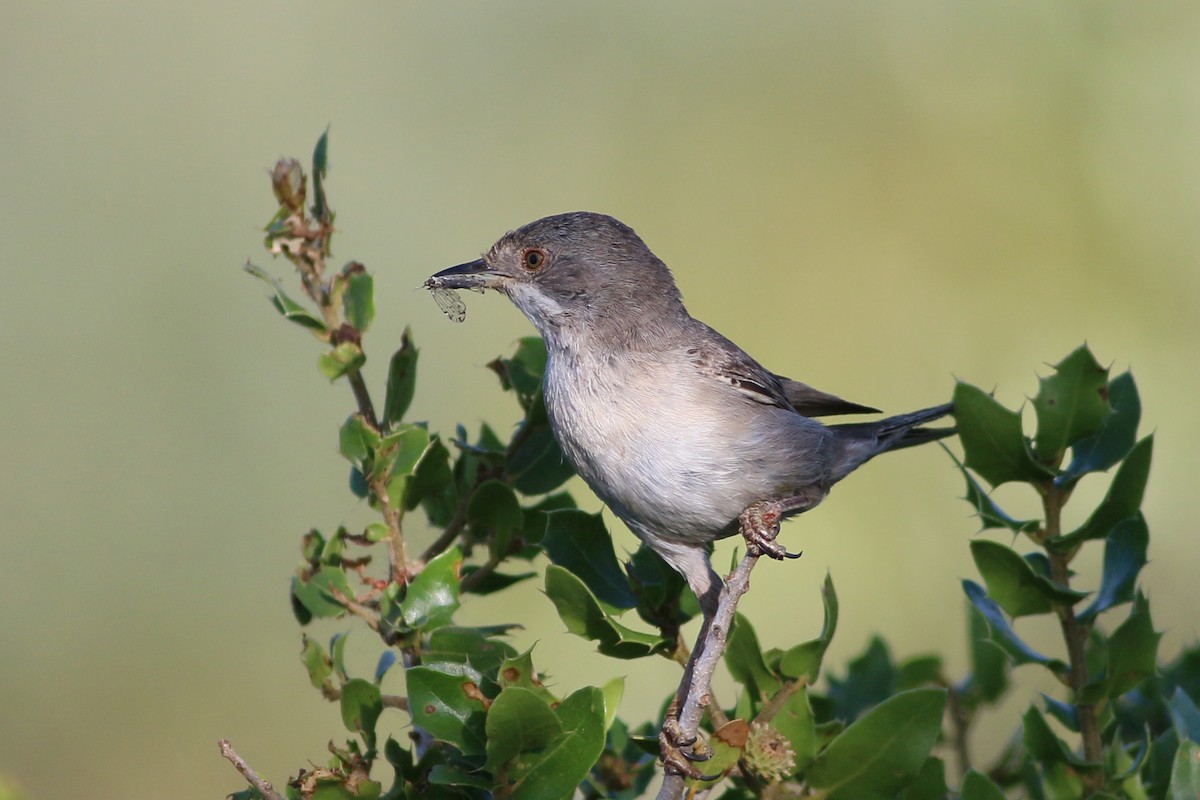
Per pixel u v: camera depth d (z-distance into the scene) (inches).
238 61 570.9
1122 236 549.0
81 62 559.2
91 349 511.5
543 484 304.2
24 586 482.9
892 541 504.1
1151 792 270.7
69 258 523.2
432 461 269.6
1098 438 283.7
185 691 484.7
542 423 304.2
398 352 274.2
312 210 274.2
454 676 233.5
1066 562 279.4
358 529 495.8
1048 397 275.9
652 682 457.1
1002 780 315.3
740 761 251.1
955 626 494.3
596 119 582.6
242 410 510.0
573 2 593.9
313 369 518.3
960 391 275.7
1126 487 269.6
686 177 575.2
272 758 483.5
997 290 553.9
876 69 583.5
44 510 491.8
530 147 575.8
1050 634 462.3
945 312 555.5
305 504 502.9
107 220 534.0
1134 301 544.7
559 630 461.1
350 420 267.7
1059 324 546.0
